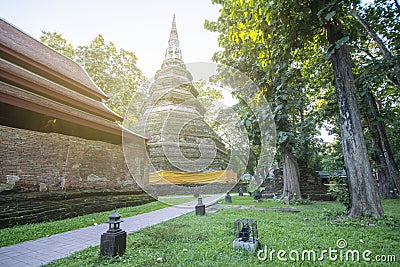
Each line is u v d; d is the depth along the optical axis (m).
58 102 7.96
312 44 8.16
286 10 5.40
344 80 6.29
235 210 7.43
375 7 8.92
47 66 8.54
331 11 5.18
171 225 5.20
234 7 6.04
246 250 3.48
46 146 6.86
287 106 8.39
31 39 10.37
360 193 5.73
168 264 3.00
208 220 5.74
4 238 4.31
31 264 3.15
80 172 7.81
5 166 5.86
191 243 3.91
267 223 5.41
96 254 3.44
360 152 5.89
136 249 3.63
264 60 6.17
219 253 3.39
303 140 11.60
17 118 7.08
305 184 11.85
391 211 7.30
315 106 14.39
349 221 5.34
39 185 6.54
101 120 9.15
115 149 9.43
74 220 6.14
